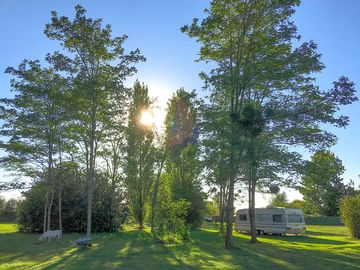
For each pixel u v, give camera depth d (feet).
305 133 64.18
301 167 65.77
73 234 100.83
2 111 80.69
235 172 62.85
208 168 63.41
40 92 77.30
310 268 42.39
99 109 74.79
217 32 67.31
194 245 69.92
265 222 124.88
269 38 63.36
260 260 48.80
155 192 105.09
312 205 237.66
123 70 73.41
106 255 52.70
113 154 115.03
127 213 128.47
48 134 85.10
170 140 106.01
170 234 76.54
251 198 85.15
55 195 108.17
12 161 87.10
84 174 112.37
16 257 51.67
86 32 71.00
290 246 72.84
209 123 63.57
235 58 66.74
